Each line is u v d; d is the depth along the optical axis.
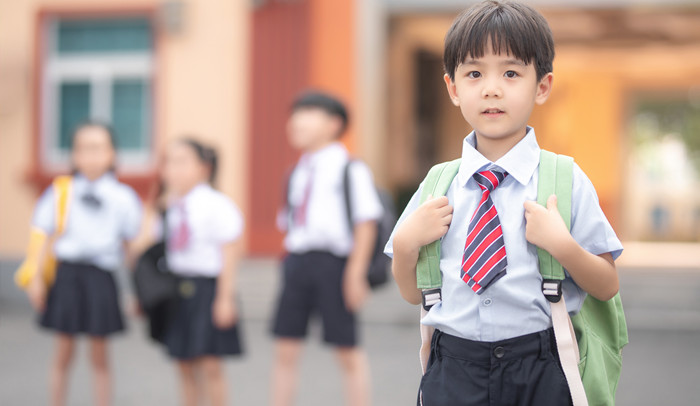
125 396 4.59
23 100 9.16
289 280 3.84
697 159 21.52
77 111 9.29
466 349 1.66
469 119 1.65
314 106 3.95
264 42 9.01
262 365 5.47
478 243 1.64
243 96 9.03
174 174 3.79
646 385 4.84
